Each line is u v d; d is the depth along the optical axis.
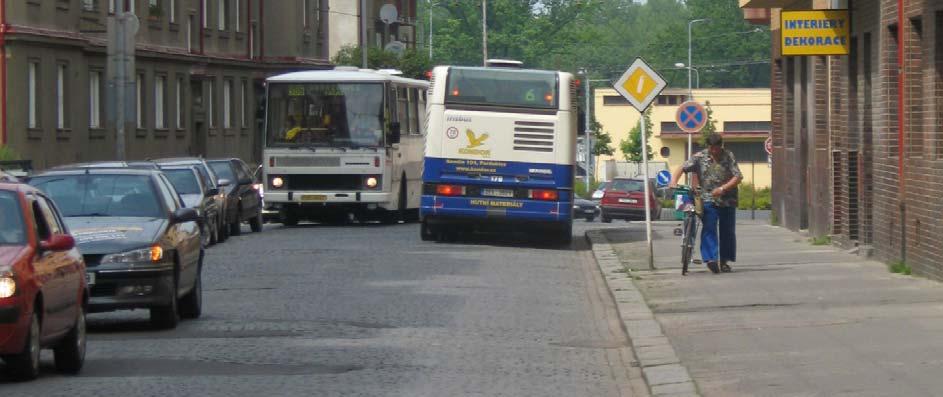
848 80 26.53
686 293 19.94
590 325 17.70
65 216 17.84
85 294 14.27
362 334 16.61
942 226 19.58
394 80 41.56
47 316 12.91
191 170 32.44
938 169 19.73
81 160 53.00
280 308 19.42
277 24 75.12
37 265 12.84
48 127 49.84
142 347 15.55
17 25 47.19
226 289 22.08
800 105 34.19
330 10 92.38
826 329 15.41
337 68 42.00
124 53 39.03
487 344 15.80
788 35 24.83
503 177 32.44
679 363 13.48
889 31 22.86
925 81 20.39
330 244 32.72
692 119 34.91
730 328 15.91
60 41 50.03
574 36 112.56
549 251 31.39
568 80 32.44
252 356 14.79
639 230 38.50
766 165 104.25
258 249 31.02
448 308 19.45
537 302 20.42
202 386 12.78
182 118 63.66
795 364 13.04
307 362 14.35
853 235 27.00
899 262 22.14
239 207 37.03
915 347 13.73
